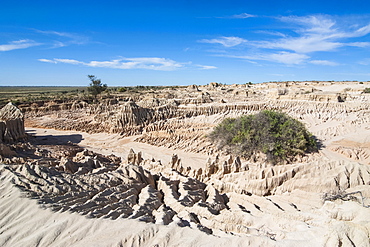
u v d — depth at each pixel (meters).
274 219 16.97
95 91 132.62
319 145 45.53
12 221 16.00
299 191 22.42
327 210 16.83
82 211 16.53
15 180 19.89
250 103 83.06
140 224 15.02
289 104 82.56
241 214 18.00
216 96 107.88
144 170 25.84
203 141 49.44
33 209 16.41
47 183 19.81
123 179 23.48
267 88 149.88
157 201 19.92
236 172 28.78
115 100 108.25
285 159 38.69
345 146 44.22
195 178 29.62
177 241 13.84
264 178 25.50
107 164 32.81
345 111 70.38
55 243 13.98
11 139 42.22
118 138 57.88
